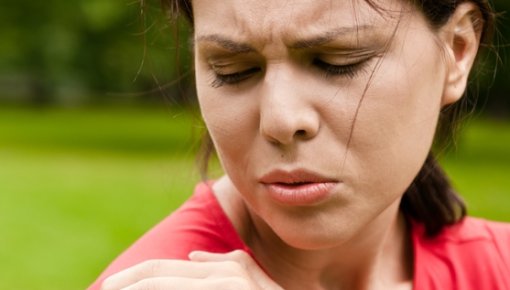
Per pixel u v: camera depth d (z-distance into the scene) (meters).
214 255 1.76
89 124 24.08
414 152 1.66
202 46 1.62
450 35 1.74
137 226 9.30
